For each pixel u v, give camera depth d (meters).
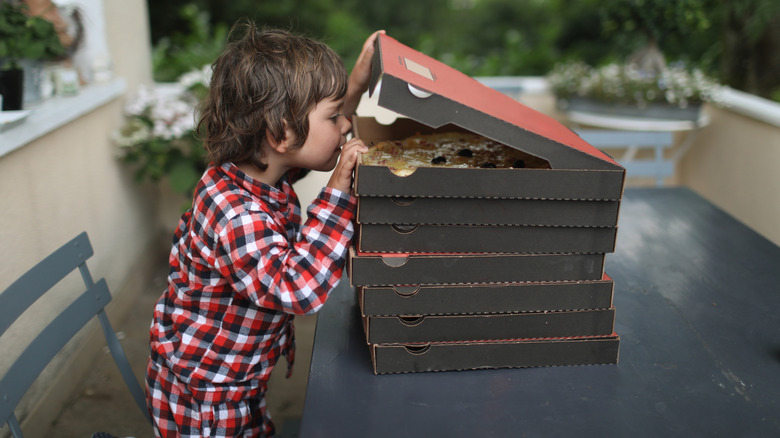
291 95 1.03
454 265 0.99
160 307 1.22
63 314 1.29
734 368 1.08
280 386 2.25
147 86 3.23
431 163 1.07
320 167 1.14
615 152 3.37
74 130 2.25
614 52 4.58
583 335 1.06
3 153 1.66
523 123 0.97
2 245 1.68
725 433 0.92
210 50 3.85
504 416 0.95
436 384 1.02
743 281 1.42
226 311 1.12
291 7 7.71
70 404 2.10
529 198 0.96
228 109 1.06
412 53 1.19
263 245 0.99
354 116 1.36
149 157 2.75
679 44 3.76
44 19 2.12
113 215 2.60
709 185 3.13
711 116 3.11
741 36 3.06
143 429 2.00
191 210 1.18
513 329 1.04
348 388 1.01
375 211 0.95
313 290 0.97
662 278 1.43
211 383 1.14
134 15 3.05
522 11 9.94
